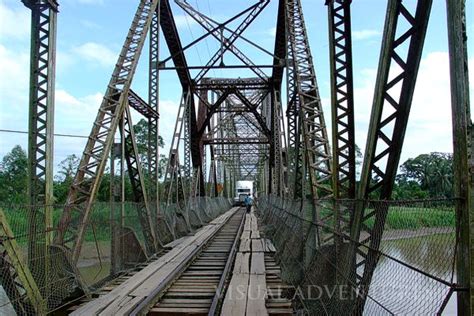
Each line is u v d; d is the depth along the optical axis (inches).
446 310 335.6
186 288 423.8
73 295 356.5
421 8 198.4
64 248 351.6
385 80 213.0
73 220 385.7
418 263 158.2
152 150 749.3
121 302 337.7
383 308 171.0
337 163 309.7
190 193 1226.6
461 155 134.2
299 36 596.7
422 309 153.9
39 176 370.9
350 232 243.0
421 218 157.2
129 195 1243.2
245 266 517.3
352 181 306.8
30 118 373.7
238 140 1555.1
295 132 715.4
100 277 417.1
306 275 353.7
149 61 813.2
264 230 939.3
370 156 223.8
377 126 219.9
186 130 1231.5
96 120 498.0
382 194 221.8
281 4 909.2
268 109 1673.2
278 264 543.8
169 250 661.3
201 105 1565.0
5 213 311.7
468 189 130.9
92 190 456.1
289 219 526.6
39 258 314.0
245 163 3550.7
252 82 1293.1
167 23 916.6
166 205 762.8
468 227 130.5
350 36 317.7
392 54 210.4
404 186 746.8
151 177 733.9
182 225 892.6
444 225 144.5
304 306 333.1
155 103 788.0
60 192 1403.8
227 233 999.0
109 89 530.9
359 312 205.3
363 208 227.0
